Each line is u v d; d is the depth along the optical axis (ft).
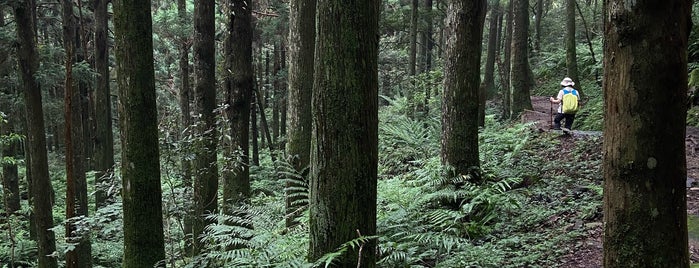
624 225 8.45
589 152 30.76
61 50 40.88
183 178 22.53
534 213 21.63
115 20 14.67
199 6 23.90
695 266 14.82
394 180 26.14
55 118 60.75
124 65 14.69
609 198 8.73
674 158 8.08
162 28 55.11
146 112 14.98
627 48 8.11
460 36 22.97
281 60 80.64
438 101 54.80
